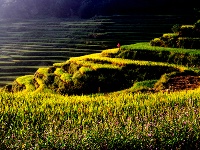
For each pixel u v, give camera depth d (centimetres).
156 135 1116
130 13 12069
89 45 8488
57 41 9456
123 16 11225
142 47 4012
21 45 9388
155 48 3897
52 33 10662
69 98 2556
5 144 1081
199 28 4122
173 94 2420
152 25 9388
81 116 1762
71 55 7881
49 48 8712
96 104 2247
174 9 11350
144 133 1119
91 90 3322
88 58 3959
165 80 3073
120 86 3284
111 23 10525
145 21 10012
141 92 2886
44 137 1117
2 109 1833
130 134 1119
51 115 1761
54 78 3831
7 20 13712
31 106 2047
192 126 1177
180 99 2148
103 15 12488
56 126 1276
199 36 4084
